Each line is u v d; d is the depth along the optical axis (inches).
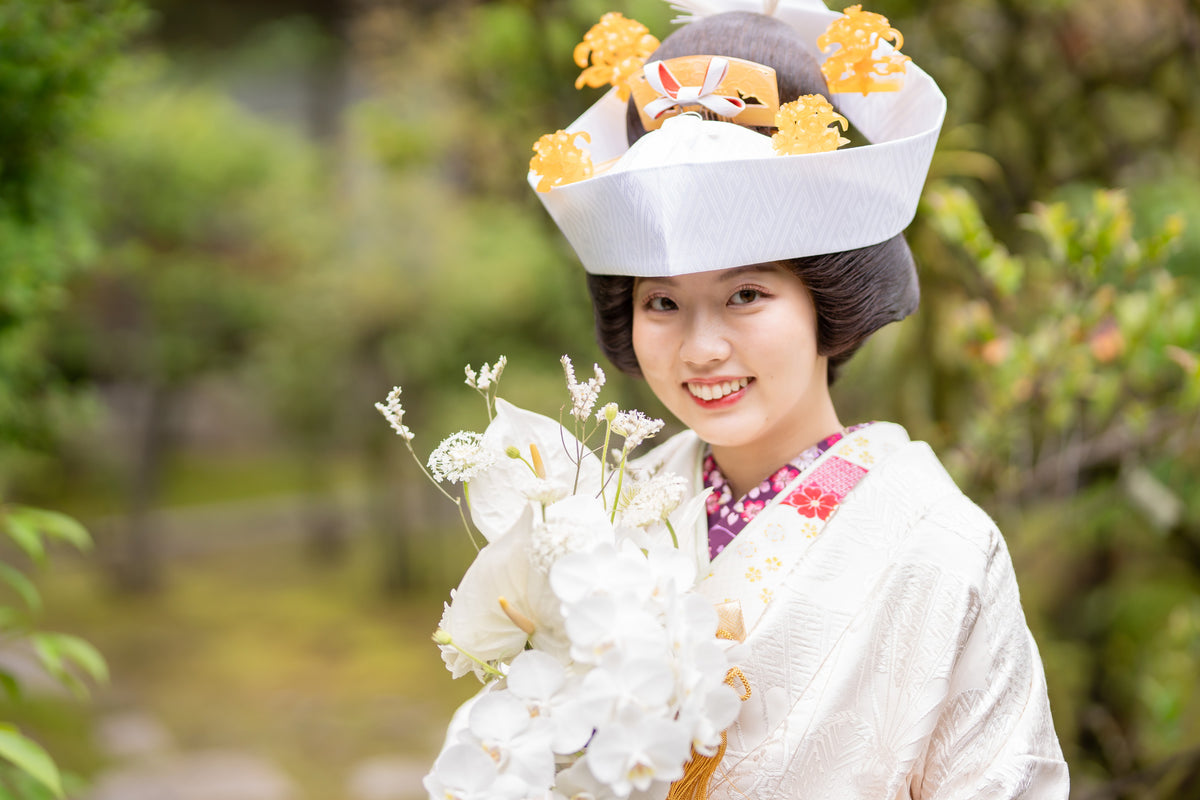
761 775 40.3
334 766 230.4
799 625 41.3
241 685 277.0
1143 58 126.9
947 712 41.4
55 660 67.2
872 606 41.6
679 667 34.4
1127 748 124.6
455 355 308.0
